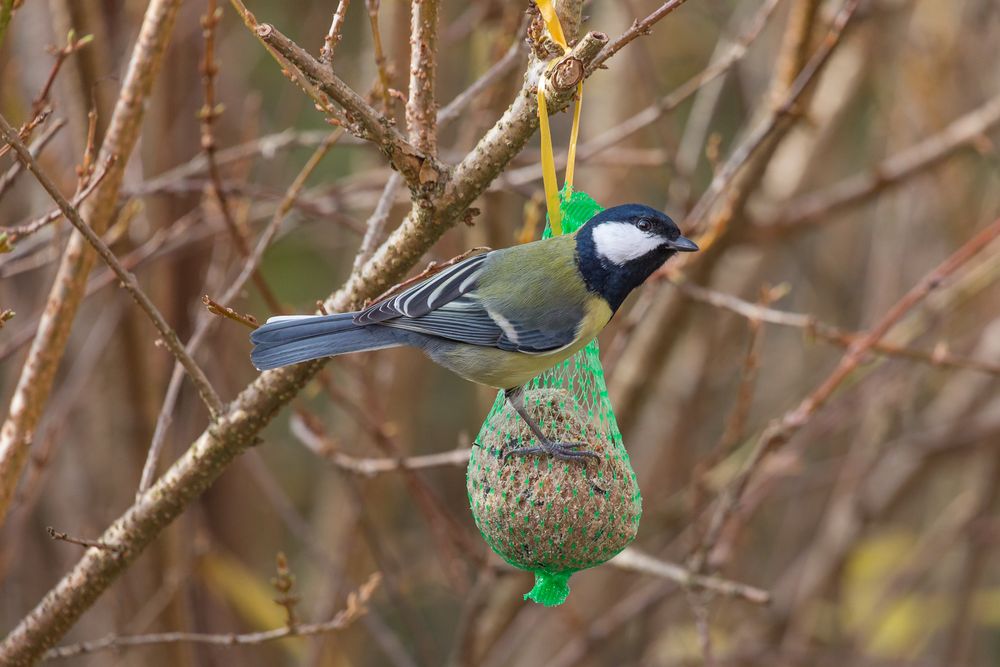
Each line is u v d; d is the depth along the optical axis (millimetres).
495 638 11055
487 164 5926
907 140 13734
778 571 14383
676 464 13203
